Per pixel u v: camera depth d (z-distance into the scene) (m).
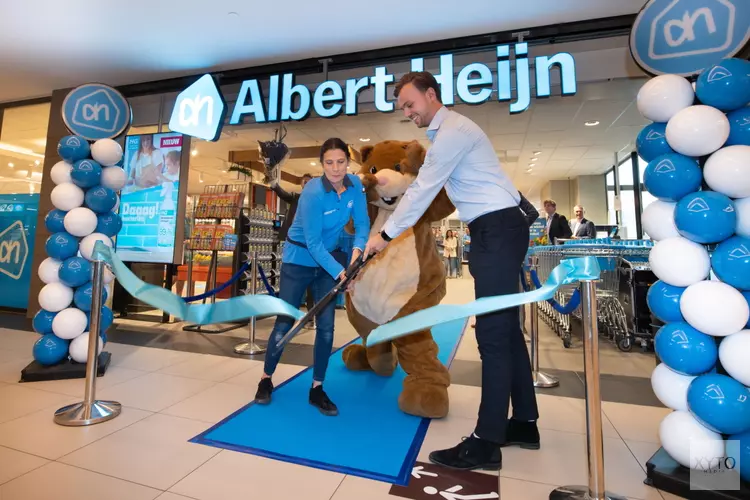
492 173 1.51
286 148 3.07
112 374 2.58
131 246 4.36
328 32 3.59
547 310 4.43
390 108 3.83
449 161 1.46
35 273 4.57
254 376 2.57
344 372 2.67
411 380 2.01
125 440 1.67
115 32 3.62
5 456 1.52
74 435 1.71
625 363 2.97
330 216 2.01
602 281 3.63
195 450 1.59
